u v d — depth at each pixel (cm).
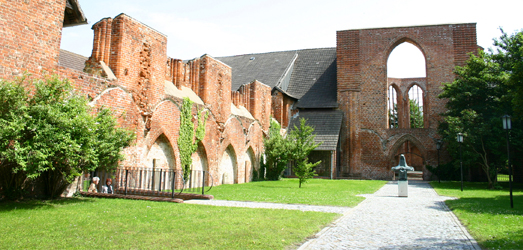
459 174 3177
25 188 1083
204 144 2123
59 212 880
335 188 2058
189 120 1964
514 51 2492
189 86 2153
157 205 1053
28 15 1130
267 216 901
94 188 1308
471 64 2728
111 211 916
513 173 2962
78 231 683
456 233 781
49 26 1192
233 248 595
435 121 3419
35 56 1143
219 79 2330
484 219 938
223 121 2339
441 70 3459
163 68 1791
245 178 2662
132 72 1579
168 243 613
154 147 1745
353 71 3659
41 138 912
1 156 895
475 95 2616
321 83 3884
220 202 1223
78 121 977
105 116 1141
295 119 3672
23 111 905
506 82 1720
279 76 3738
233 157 2536
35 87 1016
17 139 894
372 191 1886
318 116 3628
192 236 666
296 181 2730
